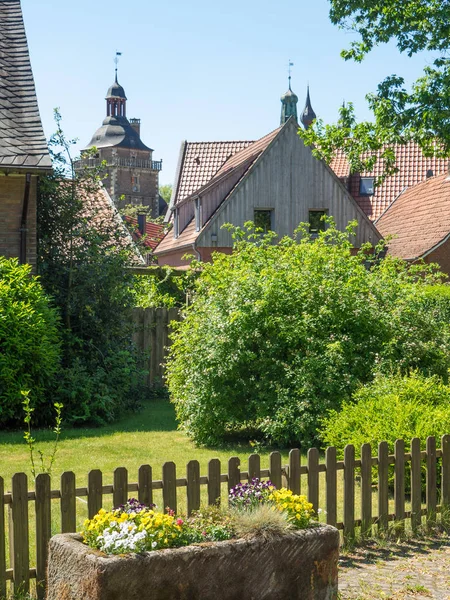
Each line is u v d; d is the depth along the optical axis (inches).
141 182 4323.3
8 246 565.3
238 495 203.5
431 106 817.5
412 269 536.4
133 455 395.5
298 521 191.5
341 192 1357.0
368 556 251.3
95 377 524.7
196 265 522.3
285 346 419.8
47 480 209.5
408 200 1457.9
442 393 348.2
